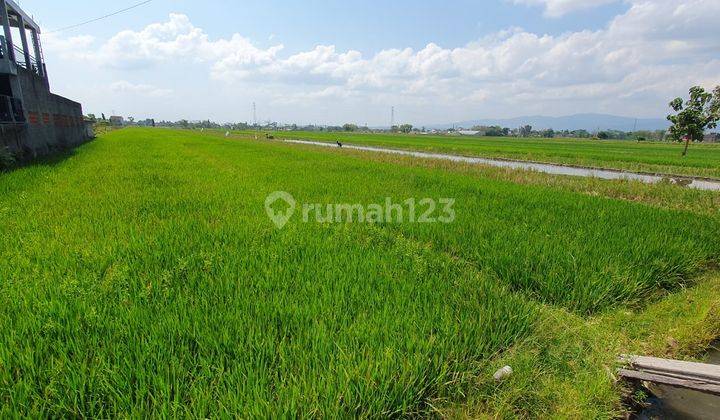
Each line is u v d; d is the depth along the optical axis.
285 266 3.89
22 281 3.30
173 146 25.70
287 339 2.64
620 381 2.67
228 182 9.87
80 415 1.95
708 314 3.54
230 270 3.72
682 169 18.36
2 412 1.85
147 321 2.71
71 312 2.77
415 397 2.27
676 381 2.54
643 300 3.95
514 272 4.11
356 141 47.88
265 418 1.92
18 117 14.23
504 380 2.49
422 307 3.13
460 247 4.87
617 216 6.57
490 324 2.97
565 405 2.40
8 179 9.09
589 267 4.11
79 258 3.92
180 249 4.36
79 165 12.94
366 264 4.00
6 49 13.51
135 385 2.12
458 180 11.16
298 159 17.66
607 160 23.44
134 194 7.80
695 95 23.89
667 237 5.27
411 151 33.56
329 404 2.06
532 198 8.23
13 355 2.30
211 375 2.20
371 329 2.71
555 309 3.55
